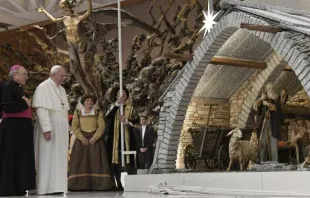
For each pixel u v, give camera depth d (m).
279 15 9.39
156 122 17.67
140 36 22.86
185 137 14.83
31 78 26.89
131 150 12.07
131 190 10.95
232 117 14.80
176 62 20.03
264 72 13.77
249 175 8.05
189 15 24.48
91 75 21.27
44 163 9.34
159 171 11.57
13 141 8.72
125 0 28.08
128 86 20.27
